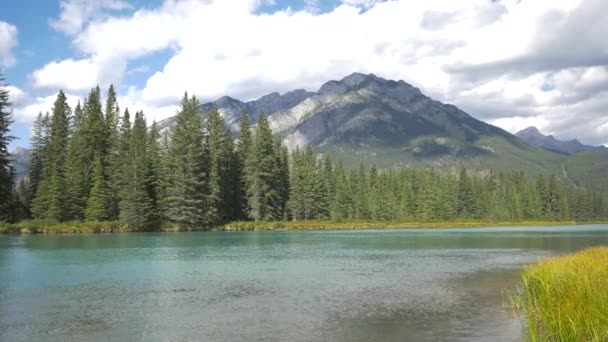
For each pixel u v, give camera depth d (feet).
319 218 431.43
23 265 123.54
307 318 63.87
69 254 152.25
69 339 55.01
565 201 629.51
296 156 424.05
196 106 335.06
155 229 297.74
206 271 113.80
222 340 53.67
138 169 296.10
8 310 70.13
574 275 58.59
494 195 620.49
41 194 291.99
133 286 91.61
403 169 648.38
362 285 92.32
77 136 318.86
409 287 89.61
